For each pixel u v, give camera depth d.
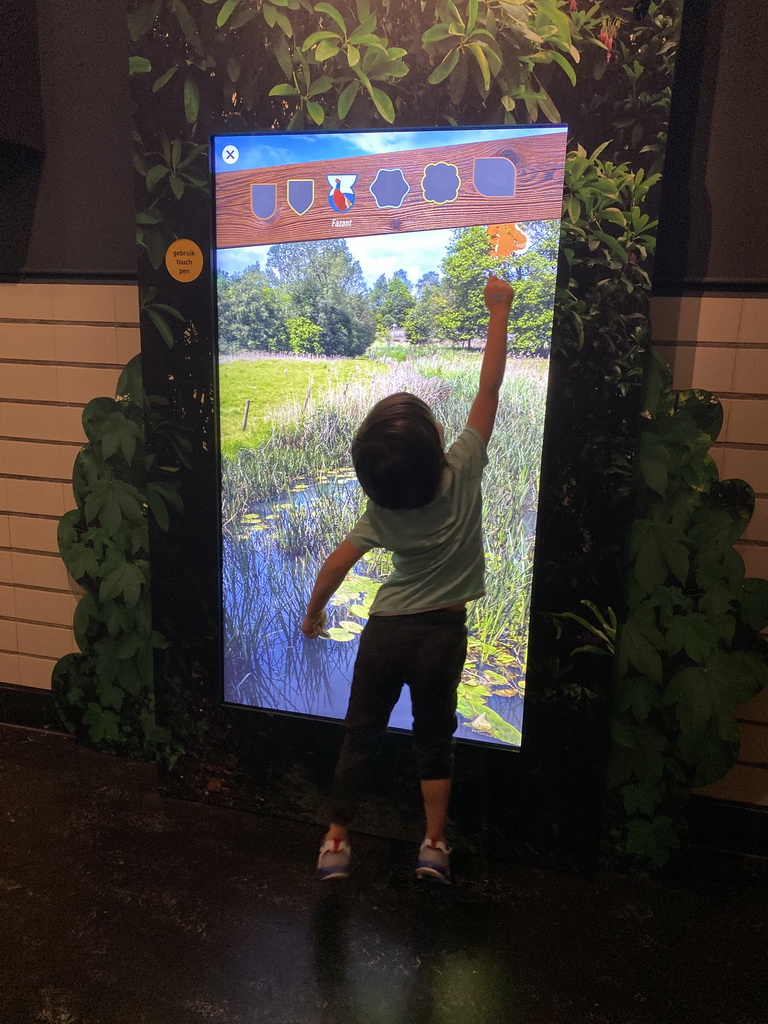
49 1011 1.67
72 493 2.68
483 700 2.19
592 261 1.89
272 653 2.36
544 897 2.09
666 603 2.12
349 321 2.12
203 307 2.18
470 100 1.90
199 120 2.08
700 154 1.98
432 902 2.05
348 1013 1.69
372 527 1.91
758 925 2.01
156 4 2.03
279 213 2.10
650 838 2.19
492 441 2.06
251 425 2.25
